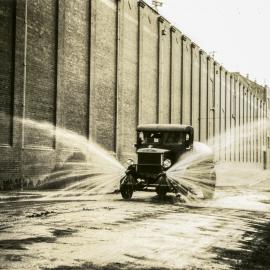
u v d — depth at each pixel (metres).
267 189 29.30
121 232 9.25
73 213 11.98
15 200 15.57
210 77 48.06
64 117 22.75
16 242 7.86
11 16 19.30
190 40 41.84
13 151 19.17
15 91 19.36
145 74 32.59
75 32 23.80
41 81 21.09
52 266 6.34
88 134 24.88
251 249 8.37
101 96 26.45
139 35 31.41
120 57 28.50
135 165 17.17
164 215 12.40
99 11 26.06
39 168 20.75
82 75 24.47
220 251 7.98
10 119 19.20
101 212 12.41
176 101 38.56
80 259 6.83
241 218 12.78
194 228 10.31
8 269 6.11
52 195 17.97
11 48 19.31
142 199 17.45
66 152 22.83
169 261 6.99
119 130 28.44
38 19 20.89
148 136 18.53
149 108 33.28
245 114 65.69
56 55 22.08
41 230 9.09
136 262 6.82
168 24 36.94
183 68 39.88
